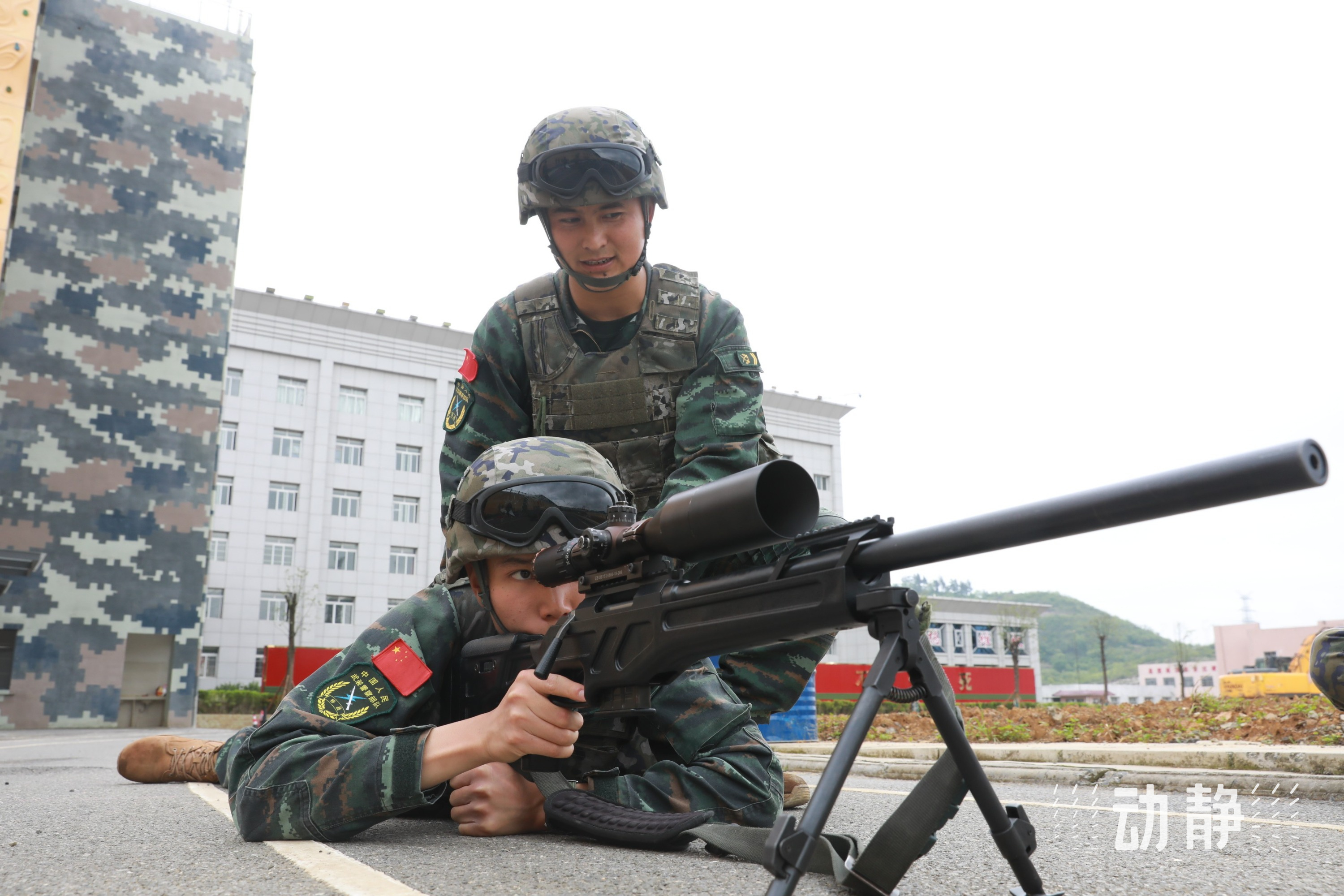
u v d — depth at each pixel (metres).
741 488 1.21
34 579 17.45
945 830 2.29
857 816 2.67
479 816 1.93
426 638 2.06
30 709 17.14
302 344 36.81
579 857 1.63
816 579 1.18
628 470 3.11
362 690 1.94
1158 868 1.72
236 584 34.44
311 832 1.75
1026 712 13.00
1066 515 0.96
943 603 54.44
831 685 32.47
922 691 1.14
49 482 17.81
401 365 38.41
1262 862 1.80
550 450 2.04
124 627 18.23
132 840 1.85
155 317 19.23
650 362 3.03
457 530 2.08
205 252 19.97
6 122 14.86
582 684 1.60
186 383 19.38
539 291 3.12
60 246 18.50
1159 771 3.89
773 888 0.99
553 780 1.88
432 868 1.51
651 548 1.44
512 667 1.95
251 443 35.53
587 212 2.79
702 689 2.07
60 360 18.19
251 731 2.31
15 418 17.61
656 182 2.88
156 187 19.64
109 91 19.48
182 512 19.06
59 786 3.52
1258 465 0.82
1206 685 98.69
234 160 20.61
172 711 18.83
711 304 3.09
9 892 1.33
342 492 36.94
